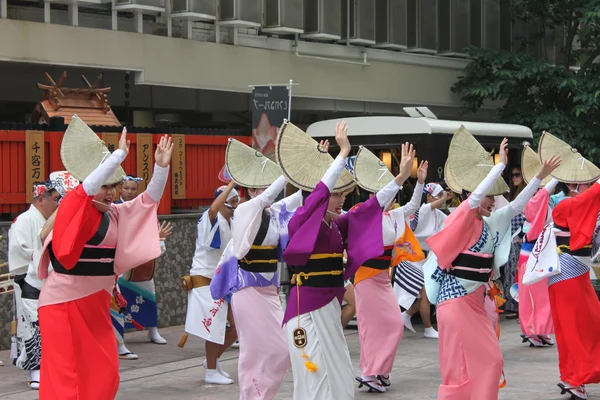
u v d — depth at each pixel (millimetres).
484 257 8266
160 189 7664
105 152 7609
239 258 8352
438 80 20828
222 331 10250
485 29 21500
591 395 9922
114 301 11508
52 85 13562
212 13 16047
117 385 7641
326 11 17984
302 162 7820
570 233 9516
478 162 8367
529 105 20688
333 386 7703
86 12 14781
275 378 8547
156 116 18094
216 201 10398
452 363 8242
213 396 9734
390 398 9727
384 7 19406
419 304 13641
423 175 10383
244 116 19203
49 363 7402
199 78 16078
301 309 7734
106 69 14898
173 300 14148
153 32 15695
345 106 19438
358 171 10422
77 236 7219
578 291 9523
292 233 7602
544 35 22000
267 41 17391
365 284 10078
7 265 11875
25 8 14055
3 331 12031
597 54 21453
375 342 10047
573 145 19688
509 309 15352
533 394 9828
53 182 10281
